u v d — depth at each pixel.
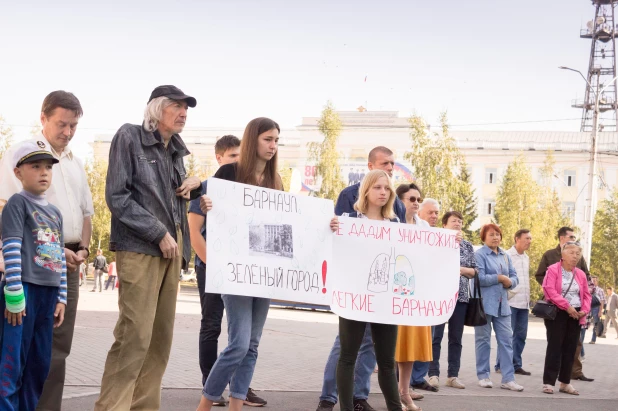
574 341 9.68
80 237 5.37
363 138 77.88
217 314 6.80
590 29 66.69
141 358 4.73
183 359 9.88
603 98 66.00
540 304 9.60
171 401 6.66
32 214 4.69
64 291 4.90
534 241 49.47
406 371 7.20
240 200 5.47
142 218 4.70
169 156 5.06
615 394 9.95
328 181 58.31
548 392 9.52
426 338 7.28
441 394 8.59
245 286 5.39
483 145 76.69
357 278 6.09
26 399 4.74
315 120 79.88
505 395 8.95
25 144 4.74
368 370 6.93
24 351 4.66
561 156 74.12
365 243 6.17
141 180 4.82
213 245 5.30
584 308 9.64
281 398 7.44
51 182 5.16
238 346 5.27
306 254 5.79
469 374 11.24
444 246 6.54
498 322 9.85
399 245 6.31
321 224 5.92
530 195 52.81
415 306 6.28
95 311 18.77
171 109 4.90
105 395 4.65
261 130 5.64
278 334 15.81
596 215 55.75
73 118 5.20
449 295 6.53
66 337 5.20
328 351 12.64
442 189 50.09
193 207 5.81
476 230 74.81
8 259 4.52
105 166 54.81
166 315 5.01
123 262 4.76
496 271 9.90
